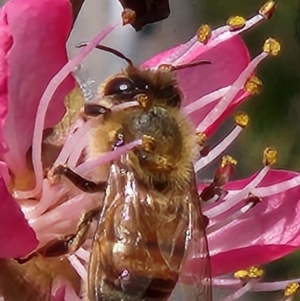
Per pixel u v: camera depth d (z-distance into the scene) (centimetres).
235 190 5
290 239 5
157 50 6
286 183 5
